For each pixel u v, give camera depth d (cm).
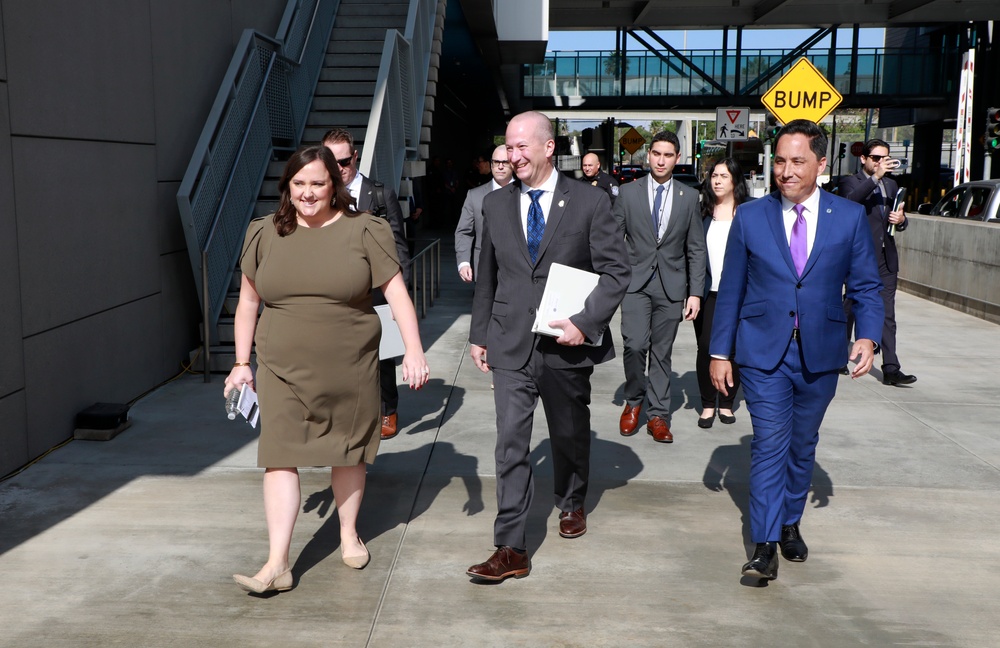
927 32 3184
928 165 3303
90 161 605
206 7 833
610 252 390
